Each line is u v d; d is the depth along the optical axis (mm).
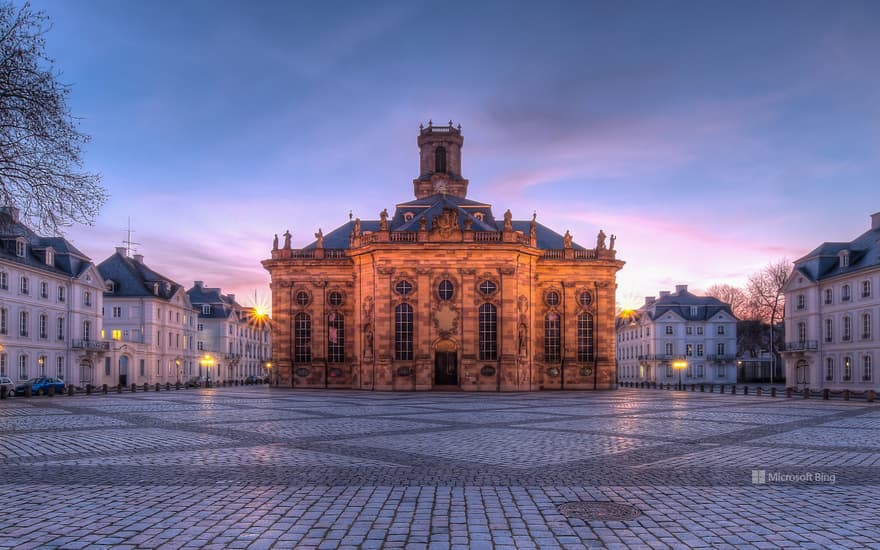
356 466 16703
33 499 12719
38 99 29875
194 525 10852
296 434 24203
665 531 10594
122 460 17562
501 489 13766
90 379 82562
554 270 77062
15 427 26562
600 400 50656
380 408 39312
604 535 10375
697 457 18500
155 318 98812
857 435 24484
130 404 42688
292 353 77125
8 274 67062
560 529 10688
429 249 68562
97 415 32875
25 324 69812
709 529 10734
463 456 18578
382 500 12672
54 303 75375
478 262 68688
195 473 15586
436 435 24094
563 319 76812
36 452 19109
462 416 33156
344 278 77312
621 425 28359
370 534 10367
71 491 13469
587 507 12172
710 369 127125
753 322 136625
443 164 91000
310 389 73438
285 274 77812
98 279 84188
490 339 68375
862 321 73938
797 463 17438
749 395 63156
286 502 12484
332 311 77188
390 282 68875
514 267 68688
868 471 16203
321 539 10125
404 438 23062
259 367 154125
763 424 29016
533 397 55688
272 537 10211
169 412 35094
